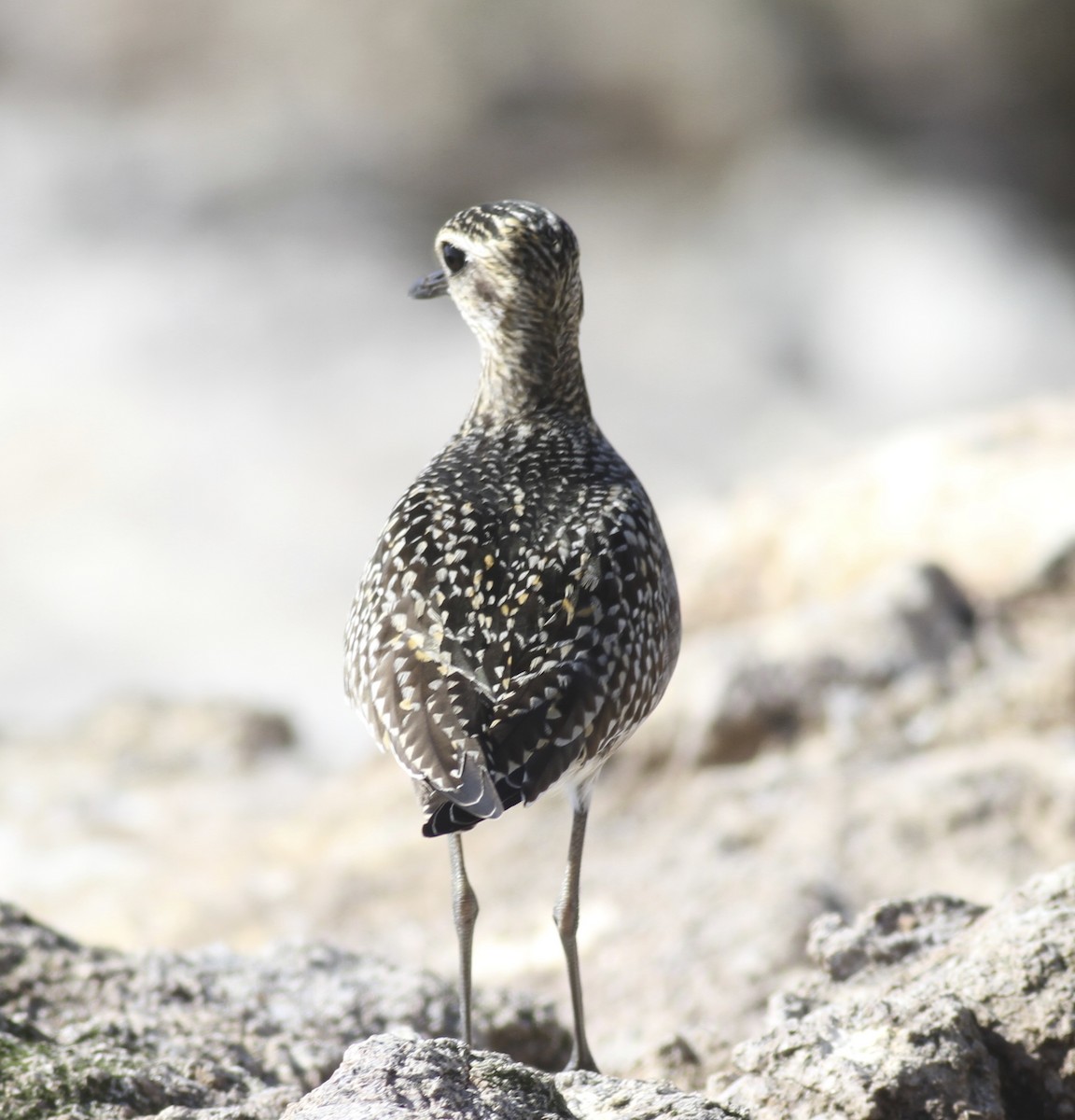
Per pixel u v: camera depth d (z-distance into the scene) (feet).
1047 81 112.98
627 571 22.56
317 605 78.28
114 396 90.84
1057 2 111.96
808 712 40.98
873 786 37.60
